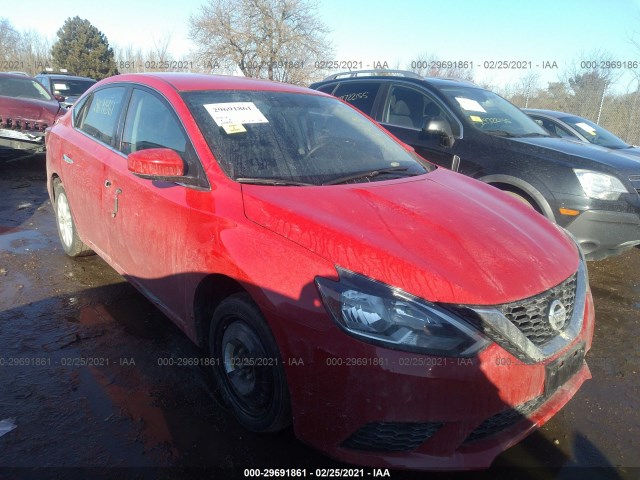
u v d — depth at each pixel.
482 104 5.77
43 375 2.93
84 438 2.46
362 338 2.00
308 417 2.16
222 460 2.38
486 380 2.02
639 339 3.79
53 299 3.90
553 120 8.98
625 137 14.58
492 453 2.12
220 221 2.53
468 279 2.11
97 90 4.25
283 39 24.03
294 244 2.25
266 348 2.32
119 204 3.36
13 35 40.06
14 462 2.28
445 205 2.70
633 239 4.61
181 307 2.90
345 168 3.09
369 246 2.15
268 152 2.96
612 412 2.89
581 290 2.53
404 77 6.11
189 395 2.84
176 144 3.01
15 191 7.54
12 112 8.48
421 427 2.04
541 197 4.59
